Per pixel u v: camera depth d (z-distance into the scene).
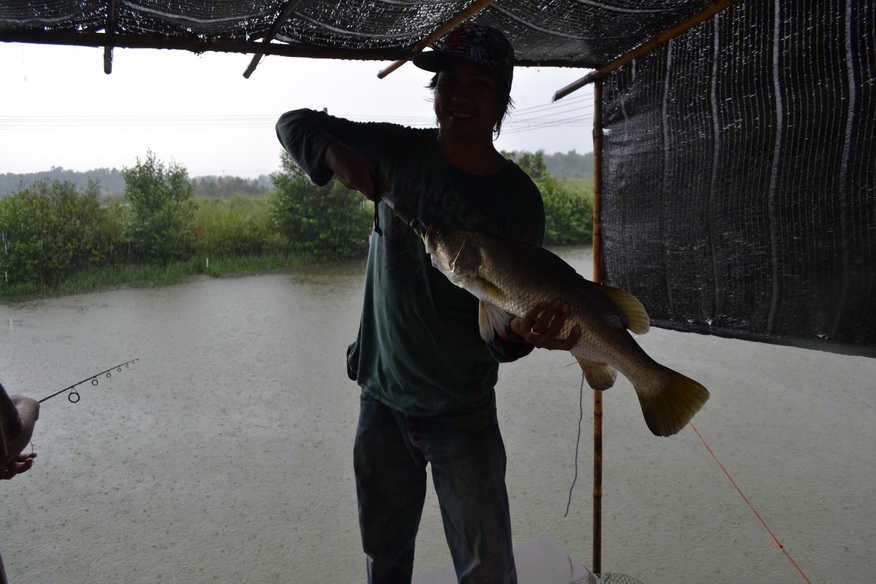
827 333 2.20
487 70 2.15
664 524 4.30
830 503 4.49
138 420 6.46
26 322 11.18
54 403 6.98
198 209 19.17
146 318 11.44
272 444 5.86
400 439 2.52
